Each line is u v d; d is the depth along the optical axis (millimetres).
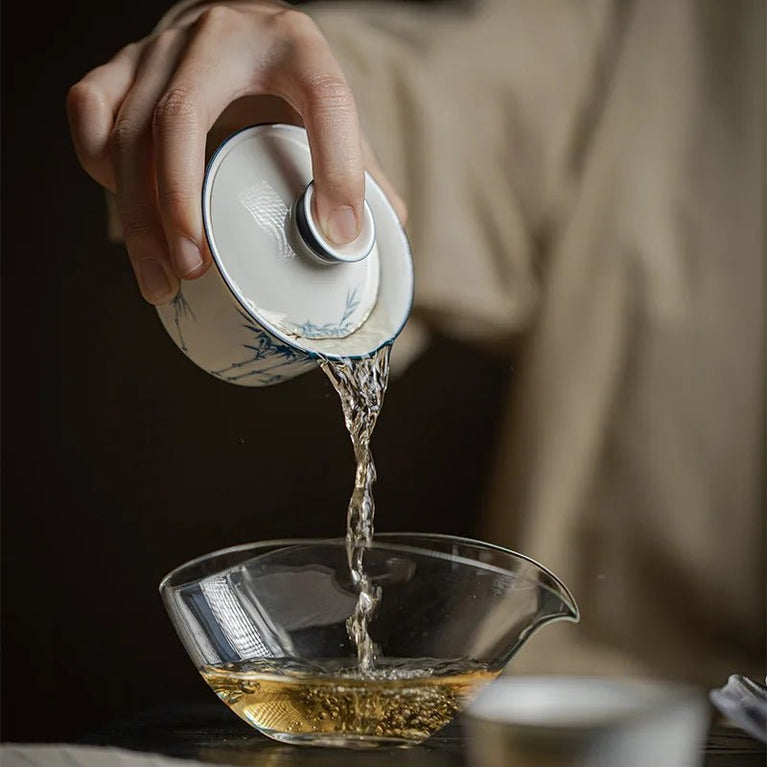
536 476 1292
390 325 695
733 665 1260
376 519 1390
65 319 1377
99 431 1382
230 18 744
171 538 1388
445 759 615
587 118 1315
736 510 1272
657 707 564
